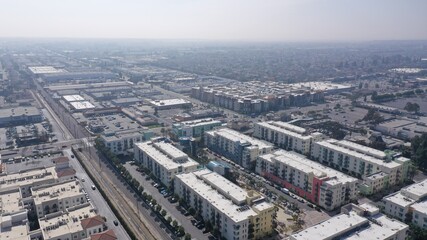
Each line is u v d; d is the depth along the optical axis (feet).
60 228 580.30
